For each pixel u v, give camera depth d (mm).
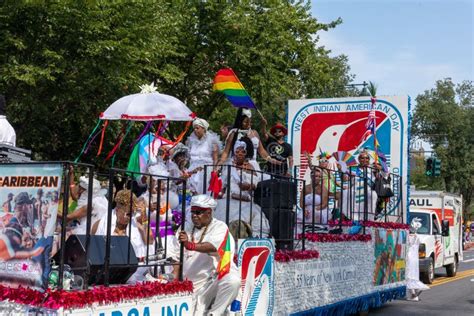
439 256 18516
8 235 4855
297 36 22844
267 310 7320
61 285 4555
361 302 10109
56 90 14891
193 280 6355
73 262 4934
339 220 9523
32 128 16422
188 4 20953
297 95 23766
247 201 7770
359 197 10484
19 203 4859
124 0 14656
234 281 6227
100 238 5176
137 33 15383
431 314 11992
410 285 12688
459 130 54625
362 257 10133
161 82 21250
